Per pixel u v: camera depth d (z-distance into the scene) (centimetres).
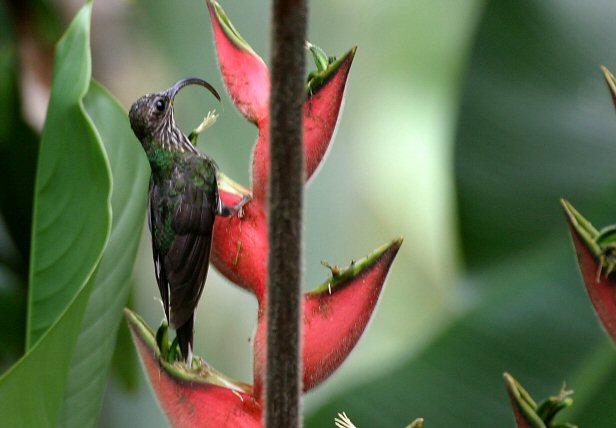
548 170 520
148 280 534
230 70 484
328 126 481
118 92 542
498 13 523
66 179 493
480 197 520
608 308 480
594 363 509
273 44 469
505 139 521
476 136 521
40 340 482
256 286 483
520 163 520
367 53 717
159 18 554
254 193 484
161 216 488
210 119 491
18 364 482
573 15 522
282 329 472
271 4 469
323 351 480
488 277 518
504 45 522
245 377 610
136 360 520
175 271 486
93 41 536
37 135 525
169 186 489
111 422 520
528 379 509
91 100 500
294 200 471
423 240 747
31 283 495
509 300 512
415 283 748
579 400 507
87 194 492
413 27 713
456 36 712
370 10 704
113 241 498
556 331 511
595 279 480
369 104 729
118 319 497
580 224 480
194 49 557
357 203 713
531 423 477
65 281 494
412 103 729
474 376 510
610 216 517
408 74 722
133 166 500
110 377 521
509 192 520
